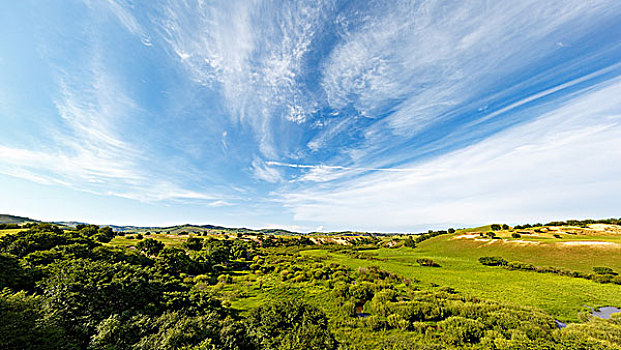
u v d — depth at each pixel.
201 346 14.50
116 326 15.21
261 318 21.17
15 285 19.31
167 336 15.02
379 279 40.47
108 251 35.66
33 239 32.94
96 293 18.95
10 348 11.31
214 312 20.41
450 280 41.88
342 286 32.72
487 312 22.78
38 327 12.80
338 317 24.61
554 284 37.88
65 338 13.61
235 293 32.38
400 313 23.61
